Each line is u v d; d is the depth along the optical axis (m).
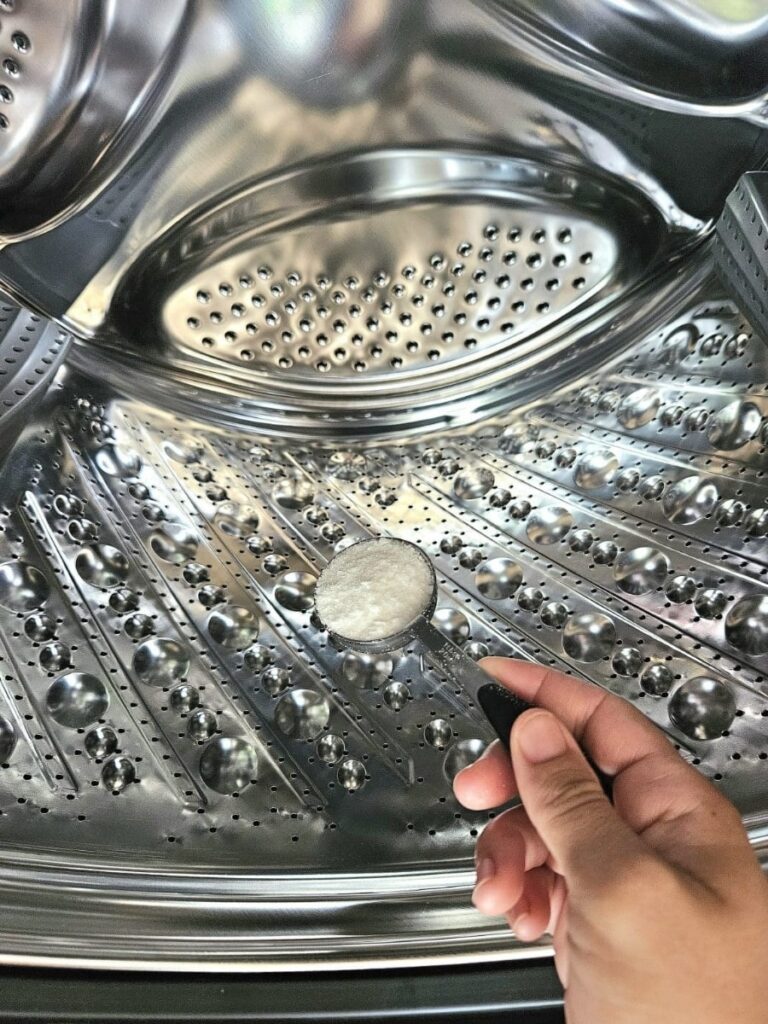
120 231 0.56
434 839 0.42
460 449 0.67
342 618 0.43
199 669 0.50
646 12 0.47
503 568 0.57
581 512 0.58
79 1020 0.33
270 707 0.49
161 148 0.53
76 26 0.46
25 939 0.33
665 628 0.49
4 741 0.41
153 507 0.58
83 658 0.46
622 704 0.34
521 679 0.36
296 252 0.61
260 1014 0.35
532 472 0.63
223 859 0.40
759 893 0.27
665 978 0.25
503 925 0.38
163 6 0.47
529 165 0.58
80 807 0.40
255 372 0.68
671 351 0.61
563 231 0.62
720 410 0.55
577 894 0.27
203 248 0.60
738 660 0.45
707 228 0.61
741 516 0.50
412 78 0.53
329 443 0.70
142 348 0.64
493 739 0.46
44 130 0.50
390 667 0.51
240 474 0.65
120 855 0.39
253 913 0.38
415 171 0.59
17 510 0.50
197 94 0.51
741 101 0.49
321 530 0.62
